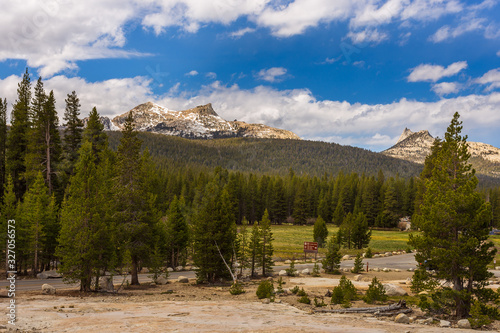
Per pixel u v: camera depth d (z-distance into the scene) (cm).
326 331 1163
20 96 6056
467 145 2028
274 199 13750
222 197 3784
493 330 1556
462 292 1827
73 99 5797
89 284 2473
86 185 2611
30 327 1140
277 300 2258
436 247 1969
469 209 1919
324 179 18200
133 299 2159
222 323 1286
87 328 1134
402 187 13450
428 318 1775
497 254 5534
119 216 3144
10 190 3938
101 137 5541
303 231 10844
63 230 2433
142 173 3522
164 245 3962
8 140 5922
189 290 2931
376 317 1811
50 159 5334
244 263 4047
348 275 3956
